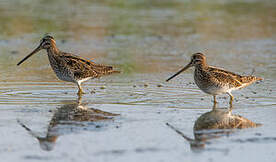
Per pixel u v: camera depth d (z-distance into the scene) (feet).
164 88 54.29
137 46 77.51
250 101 49.21
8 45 75.82
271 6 110.52
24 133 37.99
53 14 98.58
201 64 49.06
